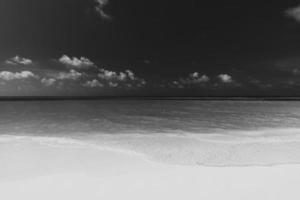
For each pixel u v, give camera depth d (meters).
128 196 4.79
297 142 10.34
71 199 4.67
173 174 6.05
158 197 4.74
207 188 5.13
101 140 10.87
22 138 11.29
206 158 7.81
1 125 15.82
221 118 20.66
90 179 5.75
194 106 39.47
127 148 9.23
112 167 6.73
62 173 6.21
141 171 6.35
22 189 5.16
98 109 31.17
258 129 14.27
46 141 10.55
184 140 10.84
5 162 7.27
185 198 4.68
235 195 4.77
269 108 34.59
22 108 31.86
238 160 7.55
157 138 11.41
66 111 27.09
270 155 8.13
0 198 4.70
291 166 6.64
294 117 20.67
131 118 20.33
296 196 4.68
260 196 4.71
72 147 9.34
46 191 5.04
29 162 7.24
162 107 36.59
